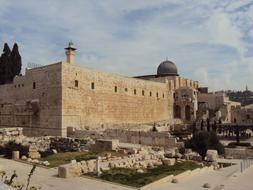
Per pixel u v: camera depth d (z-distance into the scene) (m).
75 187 21.39
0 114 64.69
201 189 23.36
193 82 110.62
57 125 53.19
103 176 25.22
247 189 24.20
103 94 63.06
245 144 61.88
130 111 71.62
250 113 99.88
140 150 37.75
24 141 40.88
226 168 38.25
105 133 52.19
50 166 28.58
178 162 36.38
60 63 53.72
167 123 82.69
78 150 39.69
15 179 22.44
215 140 48.56
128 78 71.69
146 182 23.58
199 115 97.31
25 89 59.81
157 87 84.69
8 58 79.94
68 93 54.50
